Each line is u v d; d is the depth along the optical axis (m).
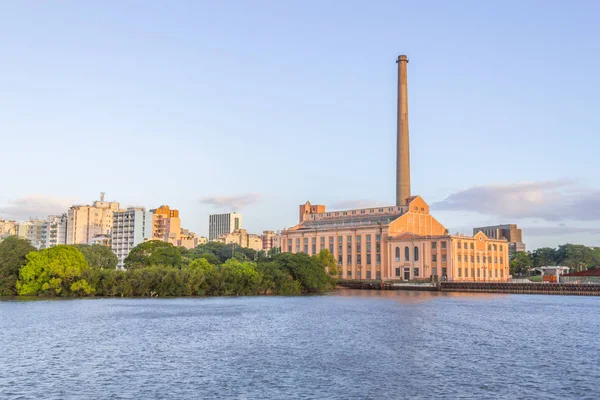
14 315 119.38
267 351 76.81
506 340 87.50
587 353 76.38
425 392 55.53
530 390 56.38
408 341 85.94
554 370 65.31
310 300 174.50
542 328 102.94
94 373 63.00
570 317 123.19
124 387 57.09
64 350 76.81
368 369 65.31
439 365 67.69
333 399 53.09
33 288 176.50
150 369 65.12
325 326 104.06
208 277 196.00
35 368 65.38
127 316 119.69
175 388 56.75
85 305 146.62
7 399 52.75
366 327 102.62
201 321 111.38
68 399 52.88
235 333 94.19
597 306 154.62
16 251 181.12
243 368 65.75
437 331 97.56
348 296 197.88
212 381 59.50
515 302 169.88
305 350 77.62
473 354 75.00
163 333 93.88
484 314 129.00
